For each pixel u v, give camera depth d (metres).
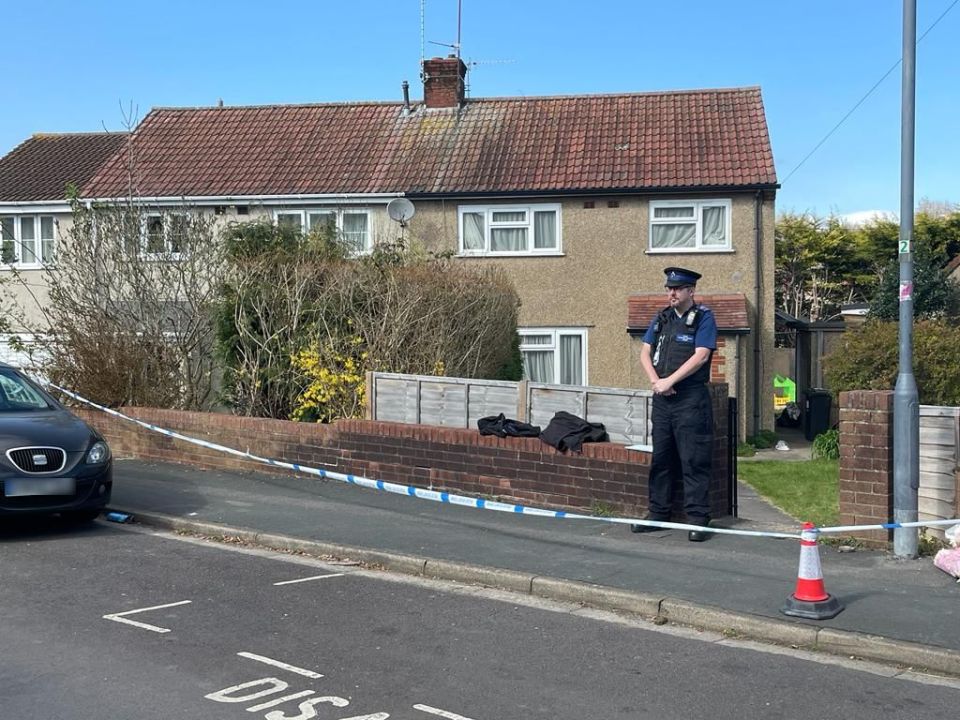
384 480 10.49
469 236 19.66
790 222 39.28
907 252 6.88
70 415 9.16
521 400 9.85
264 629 5.82
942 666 5.10
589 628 5.89
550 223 19.45
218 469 11.75
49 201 20.92
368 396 11.16
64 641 5.57
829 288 39.00
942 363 13.87
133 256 13.05
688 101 21.36
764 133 19.94
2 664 5.18
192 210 14.58
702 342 7.64
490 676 5.03
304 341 12.02
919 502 7.55
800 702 4.68
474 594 6.68
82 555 7.76
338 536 8.09
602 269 19.16
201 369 13.15
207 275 12.95
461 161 20.34
